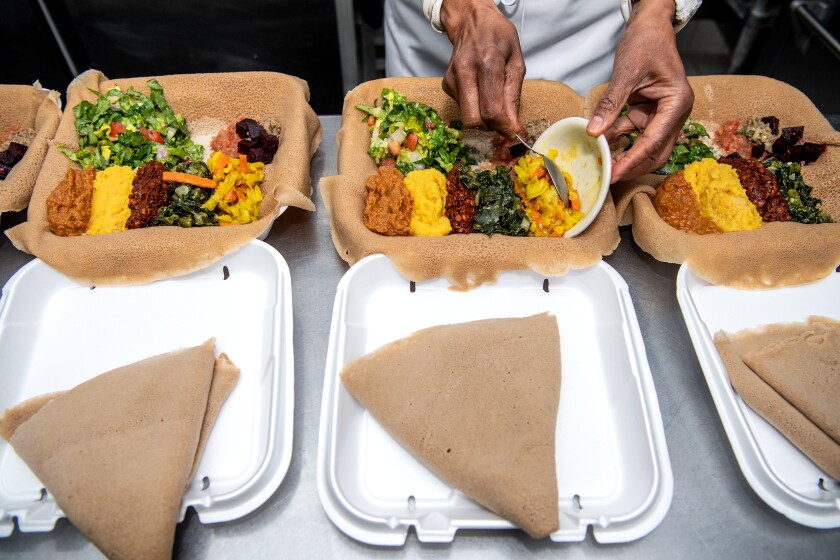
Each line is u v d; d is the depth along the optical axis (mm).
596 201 1715
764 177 1974
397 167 2055
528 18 2178
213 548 1351
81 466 1300
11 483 1427
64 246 1740
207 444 1475
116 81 2221
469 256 1732
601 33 2309
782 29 3482
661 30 1750
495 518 1337
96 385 1464
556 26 2238
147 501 1240
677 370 1673
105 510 1237
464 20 1793
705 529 1396
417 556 1348
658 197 1930
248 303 1763
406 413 1418
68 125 2096
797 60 3459
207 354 1537
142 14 3756
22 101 2268
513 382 1456
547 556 1351
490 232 1828
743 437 1443
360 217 1848
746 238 1797
